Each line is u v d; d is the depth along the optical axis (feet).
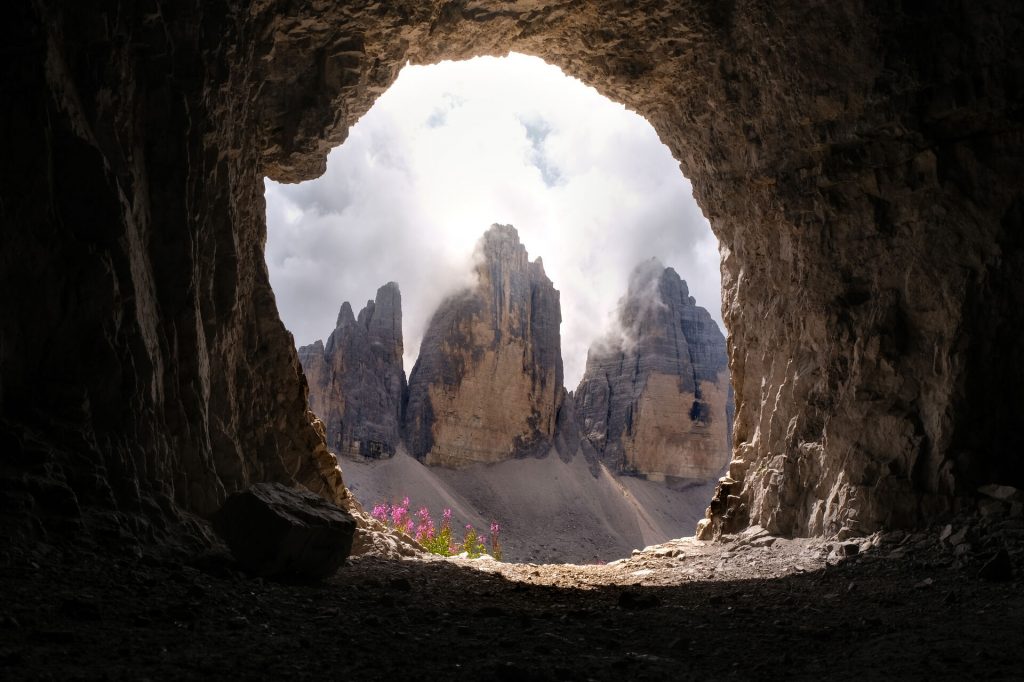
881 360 44.45
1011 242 40.57
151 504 27.27
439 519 398.62
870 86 44.09
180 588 21.65
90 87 30.63
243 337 44.19
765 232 55.42
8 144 26.63
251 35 42.22
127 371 28.40
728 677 17.12
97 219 28.58
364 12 47.50
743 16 49.98
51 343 27.12
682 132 60.49
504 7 52.75
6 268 25.96
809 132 48.55
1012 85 39.50
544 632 22.39
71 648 14.93
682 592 33.53
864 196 46.70
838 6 44.50
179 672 14.14
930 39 41.50
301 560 27.02
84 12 30.37
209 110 36.83
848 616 25.63
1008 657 17.88
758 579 36.96
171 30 35.35
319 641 18.34
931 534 38.60
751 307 58.70
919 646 19.84
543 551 411.34
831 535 44.47
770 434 54.13
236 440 39.19
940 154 42.65
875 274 46.11
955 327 41.14
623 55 56.44
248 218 44.83
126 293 29.17
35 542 21.50
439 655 18.04
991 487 38.58
